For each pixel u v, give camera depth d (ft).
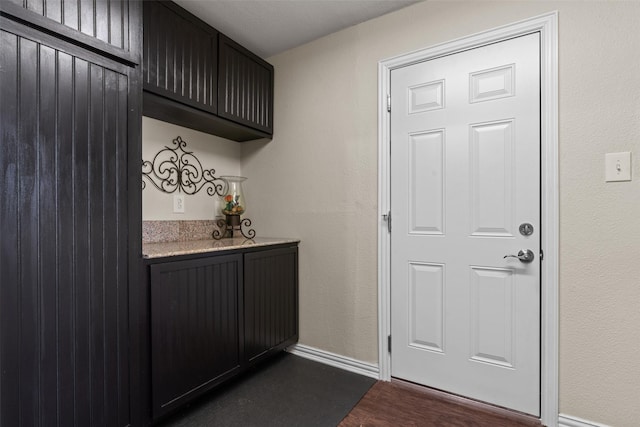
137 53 4.33
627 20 4.42
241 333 6.06
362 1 5.98
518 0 5.16
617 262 4.47
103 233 3.97
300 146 7.51
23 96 3.29
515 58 5.21
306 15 6.38
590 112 4.63
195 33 6.01
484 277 5.48
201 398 5.67
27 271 3.34
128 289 4.24
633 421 4.39
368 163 6.58
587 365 4.66
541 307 5.02
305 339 7.43
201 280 5.32
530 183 5.10
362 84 6.66
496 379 5.37
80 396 3.75
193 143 7.30
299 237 7.51
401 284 6.23
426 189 5.98
